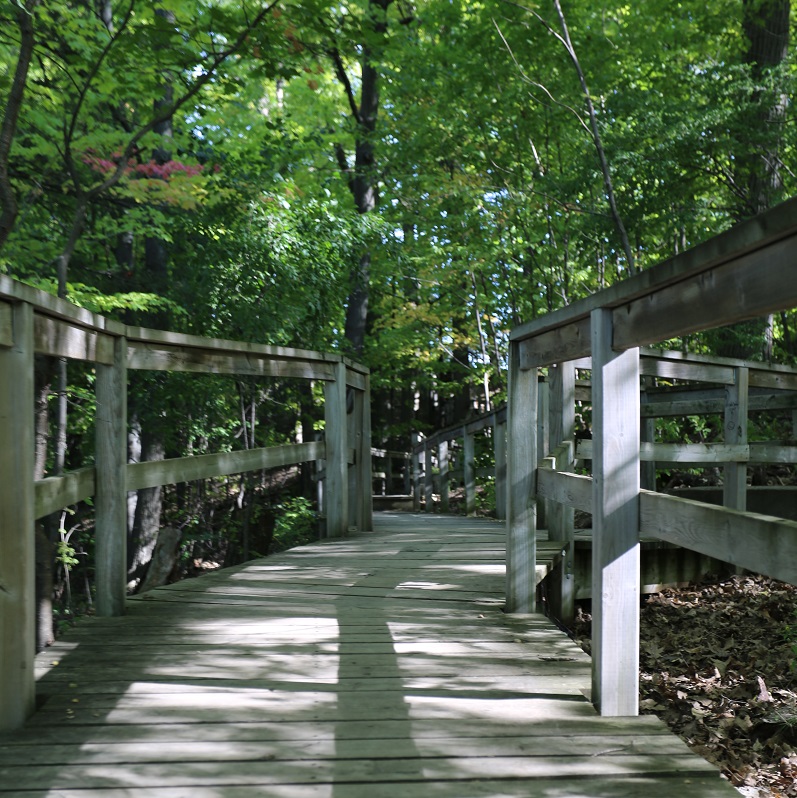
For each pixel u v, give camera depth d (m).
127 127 10.84
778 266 2.06
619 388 2.91
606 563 2.88
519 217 12.55
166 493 12.98
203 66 7.82
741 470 5.89
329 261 12.02
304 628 3.99
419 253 13.72
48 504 3.30
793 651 4.41
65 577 9.02
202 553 12.79
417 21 12.66
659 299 2.61
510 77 11.28
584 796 2.25
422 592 4.80
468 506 11.02
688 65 10.41
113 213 10.77
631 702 2.87
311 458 6.66
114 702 2.97
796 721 3.63
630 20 10.34
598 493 2.92
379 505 16.77
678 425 10.40
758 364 6.32
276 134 12.12
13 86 6.31
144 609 4.38
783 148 8.98
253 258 10.87
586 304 3.04
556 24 10.50
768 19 9.70
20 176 9.12
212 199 10.84
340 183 16.86
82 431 10.70
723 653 4.82
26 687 2.80
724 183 9.85
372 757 2.51
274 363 5.98
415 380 17.89
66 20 8.18
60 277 7.67
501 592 4.78
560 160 11.96
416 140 12.53
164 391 10.88
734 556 2.27
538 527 6.68
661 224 10.02
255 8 7.78
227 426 12.48
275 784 2.32
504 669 3.37
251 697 3.02
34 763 2.46
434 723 2.78
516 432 4.27
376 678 3.25
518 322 14.31
